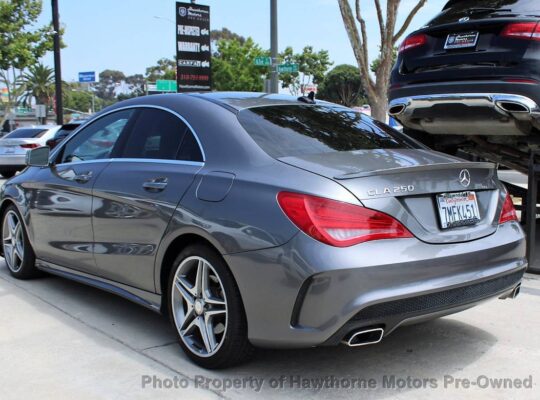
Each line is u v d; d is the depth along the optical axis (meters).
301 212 2.91
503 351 3.70
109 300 4.75
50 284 5.23
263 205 3.05
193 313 3.46
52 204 4.68
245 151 3.38
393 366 3.48
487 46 5.32
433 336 3.96
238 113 3.71
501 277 3.40
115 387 3.19
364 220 2.91
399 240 2.97
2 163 15.75
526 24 5.11
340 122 4.03
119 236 3.96
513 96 5.15
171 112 3.98
